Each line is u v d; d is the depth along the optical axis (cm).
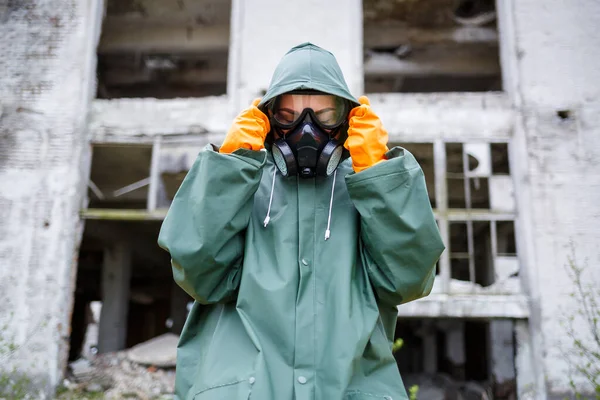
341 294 146
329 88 159
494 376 755
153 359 611
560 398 491
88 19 617
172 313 1148
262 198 167
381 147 154
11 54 604
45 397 511
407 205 143
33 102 591
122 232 898
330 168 162
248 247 154
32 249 551
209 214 142
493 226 559
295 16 608
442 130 574
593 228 532
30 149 579
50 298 539
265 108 172
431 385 826
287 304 146
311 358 140
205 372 142
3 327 529
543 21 587
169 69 898
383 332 155
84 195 581
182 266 142
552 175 548
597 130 558
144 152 714
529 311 517
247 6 612
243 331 148
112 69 889
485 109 577
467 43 796
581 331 506
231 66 599
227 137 155
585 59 576
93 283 1122
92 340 1638
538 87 572
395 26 784
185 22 806
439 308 523
